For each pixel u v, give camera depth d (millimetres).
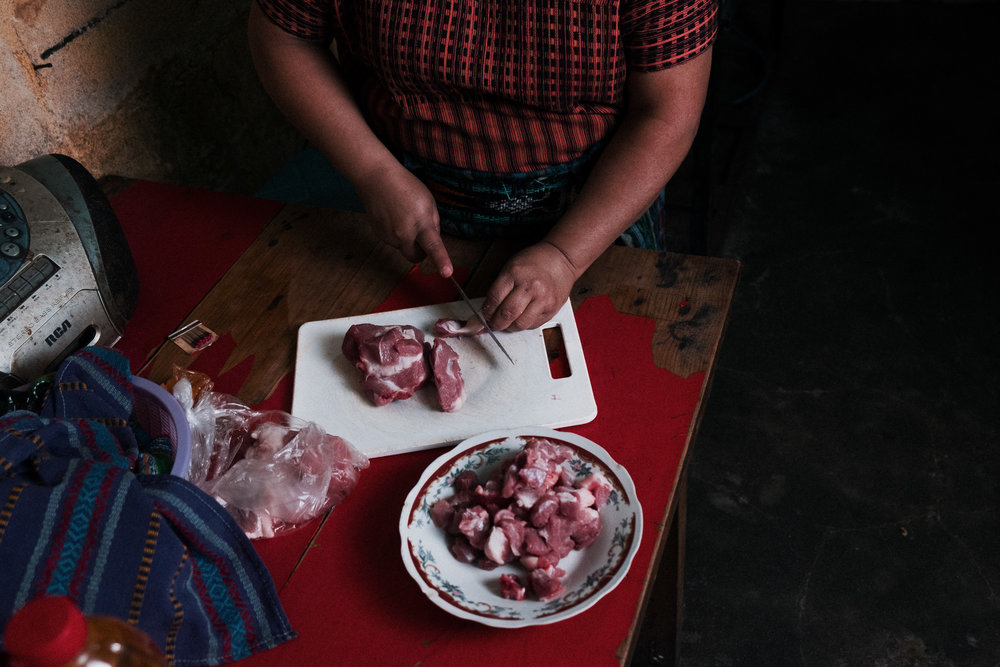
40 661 542
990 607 2020
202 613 898
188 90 2018
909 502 2234
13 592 803
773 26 3664
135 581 843
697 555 2170
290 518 1040
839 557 2137
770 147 3357
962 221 2998
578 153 1397
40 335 1168
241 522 1030
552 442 1058
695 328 1265
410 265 1430
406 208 1357
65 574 816
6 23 1522
